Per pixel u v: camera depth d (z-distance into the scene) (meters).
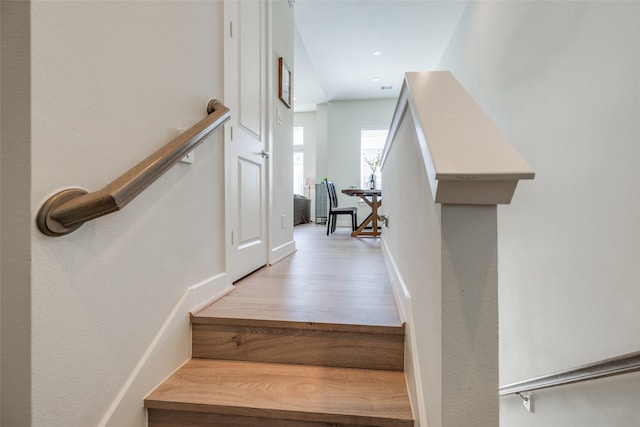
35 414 0.66
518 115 2.24
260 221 2.23
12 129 0.65
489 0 2.82
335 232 5.64
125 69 0.92
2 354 0.65
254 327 1.22
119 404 0.88
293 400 0.97
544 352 1.92
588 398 1.58
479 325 0.61
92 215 0.70
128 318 0.94
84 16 0.77
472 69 3.32
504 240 2.40
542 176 1.93
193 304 1.28
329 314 1.28
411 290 1.08
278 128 2.68
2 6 0.65
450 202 0.60
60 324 0.72
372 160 7.18
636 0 1.27
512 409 2.34
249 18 1.99
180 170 1.22
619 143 1.36
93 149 0.80
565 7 1.71
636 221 1.28
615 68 1.37
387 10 3.67
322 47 4.58
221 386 1.05
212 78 1.49
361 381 1.08
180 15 1.22
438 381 0.64
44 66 0.67
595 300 1.51
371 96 6.86
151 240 1.04
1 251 0.65
